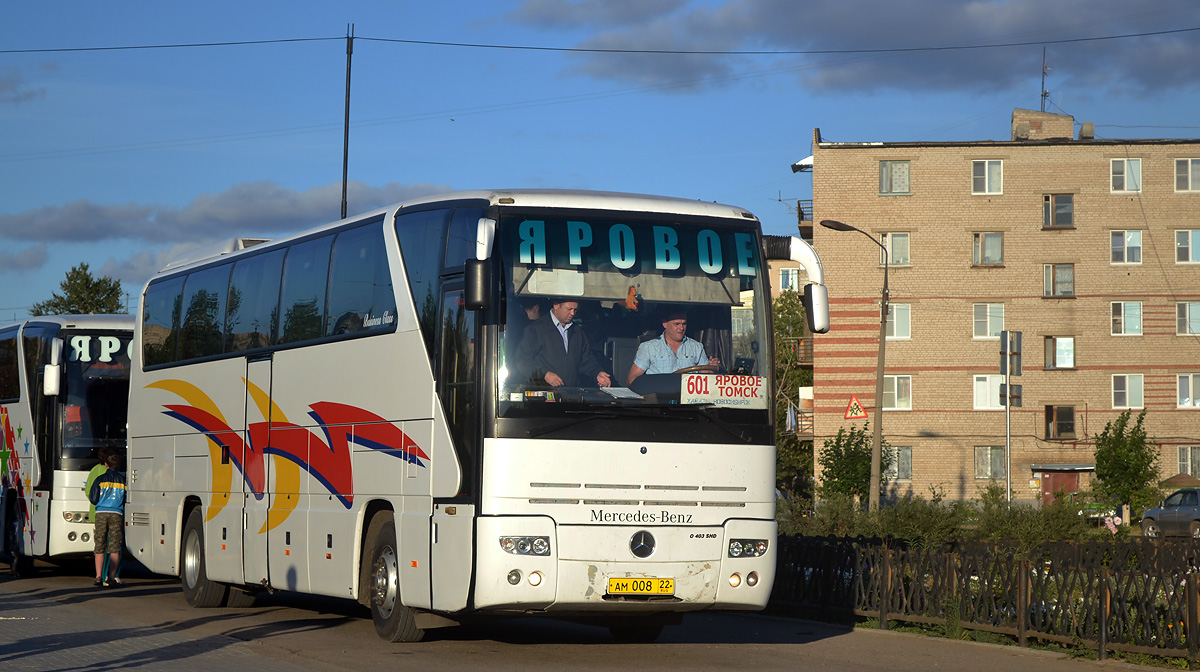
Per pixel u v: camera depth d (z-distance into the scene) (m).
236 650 12.09
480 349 11.10
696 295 11.62
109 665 10.92
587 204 11.56
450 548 11.20
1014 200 56.44
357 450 13.08
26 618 14.77
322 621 15.02
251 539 15.31
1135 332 55.94
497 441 10.91
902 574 13.90
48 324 21.56
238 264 16.62
